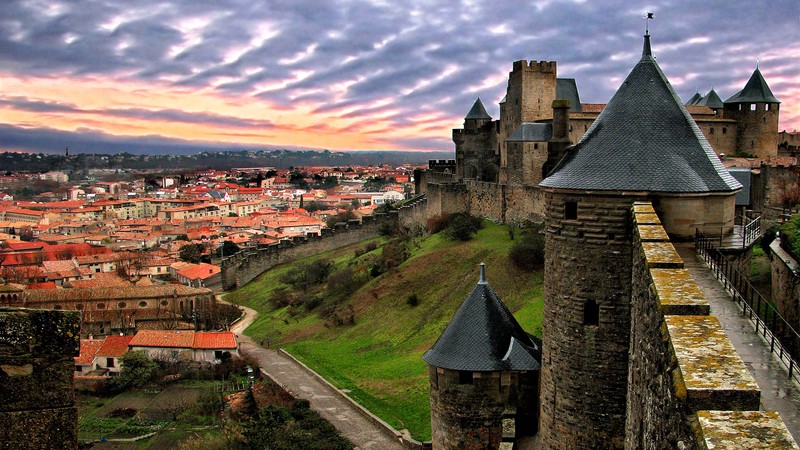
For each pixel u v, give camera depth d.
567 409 24.00
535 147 94.06
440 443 30.12
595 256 22.91
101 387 80.31
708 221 21.89
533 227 86.75
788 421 11.17
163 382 80.19
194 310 110.69
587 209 22.91
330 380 66.00
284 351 81.19
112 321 111.19
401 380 60.12
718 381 9.20
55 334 11.32
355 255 115.44
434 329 71.31
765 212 51.34
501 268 76.19
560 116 33.97
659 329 12.41
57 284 149.75
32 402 11.17
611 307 22.75
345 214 188.75
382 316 80.19
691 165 22.36
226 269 129.88
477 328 30.06
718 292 18.14
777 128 108.06
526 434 28.62
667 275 14.48
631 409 18.02
